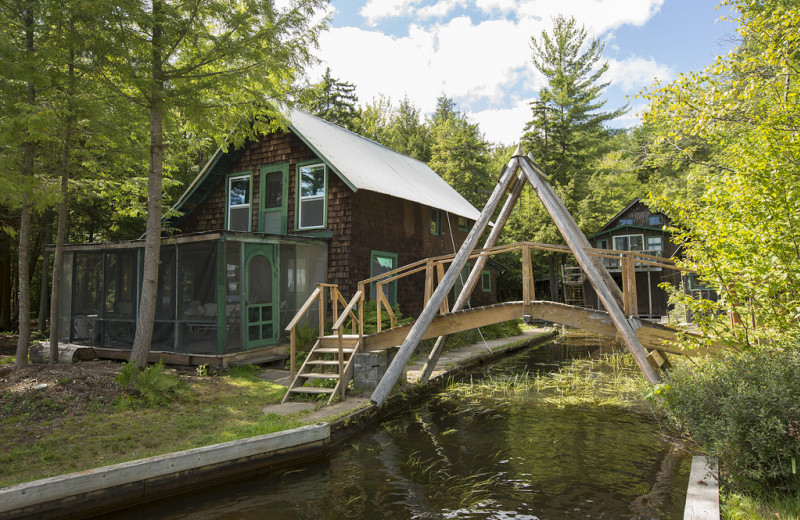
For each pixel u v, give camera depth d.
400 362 7.77
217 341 9.90
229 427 6.16
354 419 6.79
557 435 6.48
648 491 4.62
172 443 5.55
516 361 13.42
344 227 13.36
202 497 4.68
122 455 5.13
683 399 4.60
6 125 6.75
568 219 9.32
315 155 13.88
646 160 10.34
